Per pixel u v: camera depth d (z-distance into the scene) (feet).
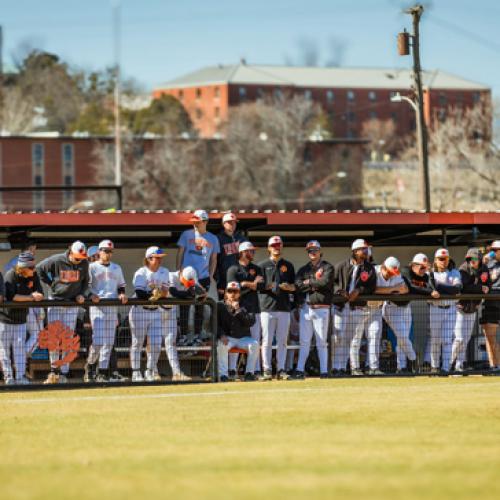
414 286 150.82
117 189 287.69
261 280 144.97
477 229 186.80
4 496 73.26
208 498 72.08
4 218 163.84
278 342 148.66
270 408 115.75
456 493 73.92
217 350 143.74
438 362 152.46
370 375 149.07
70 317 139.85
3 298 137.59
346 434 98.68
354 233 188.44
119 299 139.74
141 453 89.92
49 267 140.67
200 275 153.89
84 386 138.10
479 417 108.68
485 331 153.99
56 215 165.27
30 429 102.94
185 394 129.18
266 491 74.33
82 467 84.07
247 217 170.30
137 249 179.83
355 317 148.77
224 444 93.76
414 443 93.71
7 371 138.62
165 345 143.54
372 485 76.38
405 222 176.76
